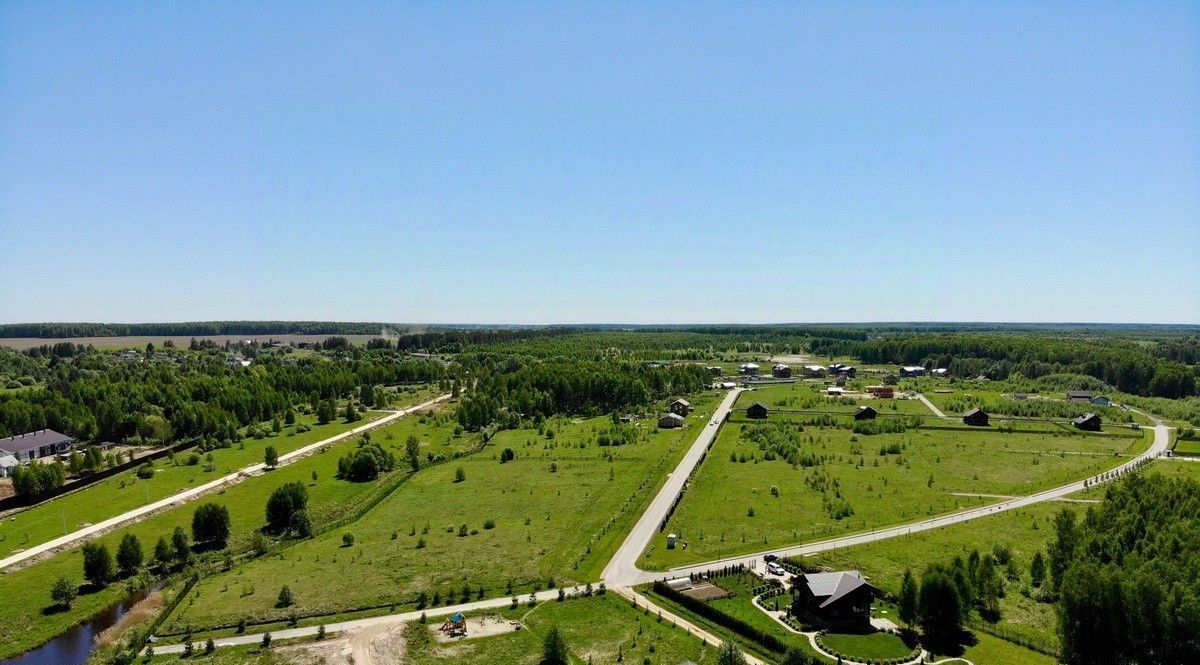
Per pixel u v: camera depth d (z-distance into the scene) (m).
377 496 132.12
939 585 75.25
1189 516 91.38
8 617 85.00
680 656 72.25
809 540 103.81
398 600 86.50
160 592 92.81
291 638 78.00
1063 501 122.25
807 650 72.56
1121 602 69.31
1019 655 72.31
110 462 153.62
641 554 98.94
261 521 119.69
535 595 86.81
